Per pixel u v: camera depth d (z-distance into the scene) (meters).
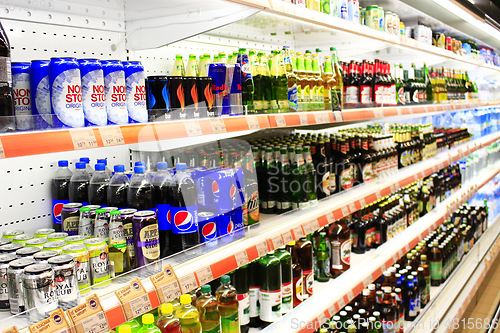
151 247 1.28
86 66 1.12
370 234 2.70
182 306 1.36
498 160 5.86
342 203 2.13
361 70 2.64
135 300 1.06
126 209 1.29
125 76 1.25
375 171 2.71
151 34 1.66
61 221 1.41
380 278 2.75
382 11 2.58
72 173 1.49
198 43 2.07
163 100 1.38
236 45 2.27
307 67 2.10
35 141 0.88
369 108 2.39
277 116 1.60
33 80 1.08
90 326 0.95
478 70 4.69
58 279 1.00
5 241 1.21
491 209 5.46
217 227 1.53
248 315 1.73
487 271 4.23
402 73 3.13
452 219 4.18
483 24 3.64
